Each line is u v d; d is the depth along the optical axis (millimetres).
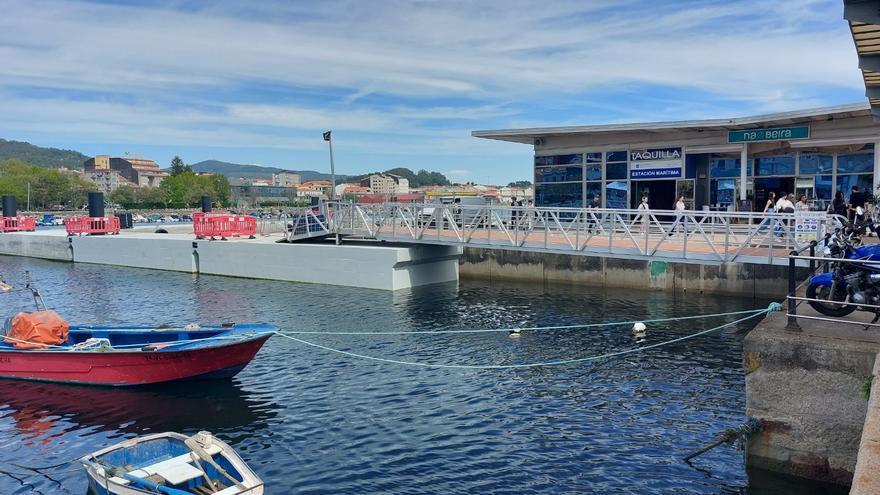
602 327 19938
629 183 29328
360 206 28234
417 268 27938
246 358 14461
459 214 28719
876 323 9203
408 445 10984
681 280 25828
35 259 43250
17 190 125938
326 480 9750
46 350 14555
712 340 18047
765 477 8852
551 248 22125
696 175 28062
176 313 22797
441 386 14117
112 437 11727
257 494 8383
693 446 10719
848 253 9852
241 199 181125
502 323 20578
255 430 11797
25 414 12883
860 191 24453
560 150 31203
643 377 14617
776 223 17422
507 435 11352
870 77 11531
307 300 24766
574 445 10875
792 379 8547
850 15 8336
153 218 91062
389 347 17500
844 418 8227
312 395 13625
